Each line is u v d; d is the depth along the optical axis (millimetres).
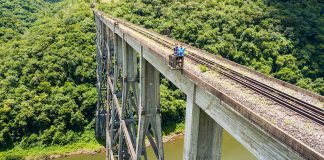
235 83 14289
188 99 14859
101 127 55062
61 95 59750
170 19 77062
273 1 87375
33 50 66812
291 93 14609
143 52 22062
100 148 54594
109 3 85562
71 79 63844
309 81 66812
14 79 60938
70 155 53375
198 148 14953
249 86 13648
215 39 72125
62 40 69688
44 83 60875
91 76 64688
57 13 98500
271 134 8938
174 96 63781
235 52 70688
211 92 12062
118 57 35031
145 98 22766
